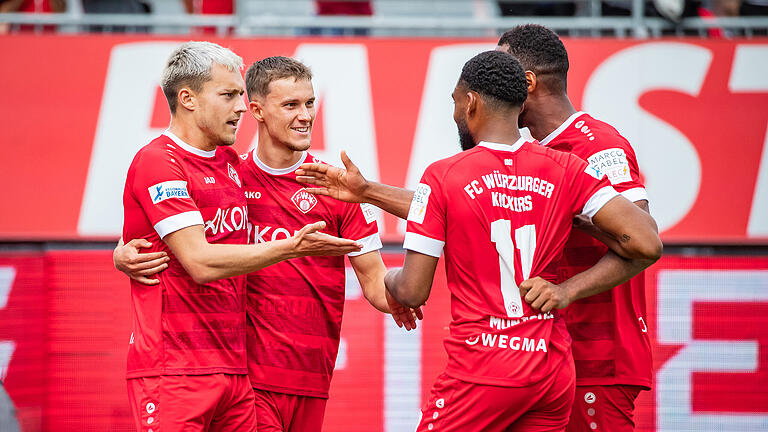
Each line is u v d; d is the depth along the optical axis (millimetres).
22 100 17547
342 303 12969
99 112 17625
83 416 17062
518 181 9898
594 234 10344
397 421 17156
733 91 17625
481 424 9945
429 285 10109
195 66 10789
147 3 21344
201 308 10852
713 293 17266
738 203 17453
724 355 17172
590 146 11031
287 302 12414
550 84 11391
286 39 17844
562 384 10023
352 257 12797
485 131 10125
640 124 17703
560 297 9773
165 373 10664
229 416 11195
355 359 17188
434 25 18703
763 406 17078
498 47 11758
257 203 12422
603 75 17797
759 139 17547
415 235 9930
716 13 20391
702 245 17422
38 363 17047
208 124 10875
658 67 17766
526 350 9766
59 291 17203
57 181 17469
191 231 10445
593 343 11414
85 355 17141
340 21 18672
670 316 17250
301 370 12500
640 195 10812
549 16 21094
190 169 10867
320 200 12453
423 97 17844
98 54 17719
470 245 9805
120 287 17281
